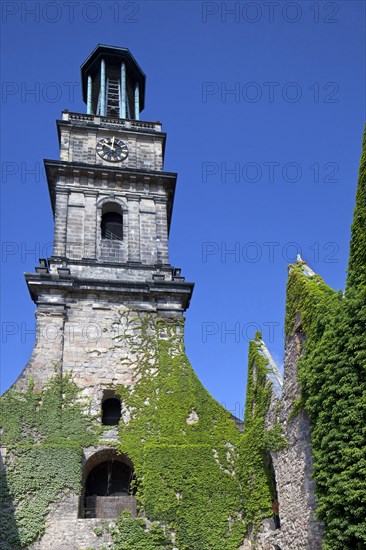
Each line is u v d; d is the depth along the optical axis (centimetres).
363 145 2222
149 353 3781
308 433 2378
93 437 3403
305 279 2592
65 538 3012
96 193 4403
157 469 3256
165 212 4459
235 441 3438
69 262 4038
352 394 1997
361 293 2056
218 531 3128
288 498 2533
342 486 1936
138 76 5528
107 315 3878
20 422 3356
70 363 3662
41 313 3781
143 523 3102
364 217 2139
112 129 4712
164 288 3994
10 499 3072
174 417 3509
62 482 3155
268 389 2941
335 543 1964
